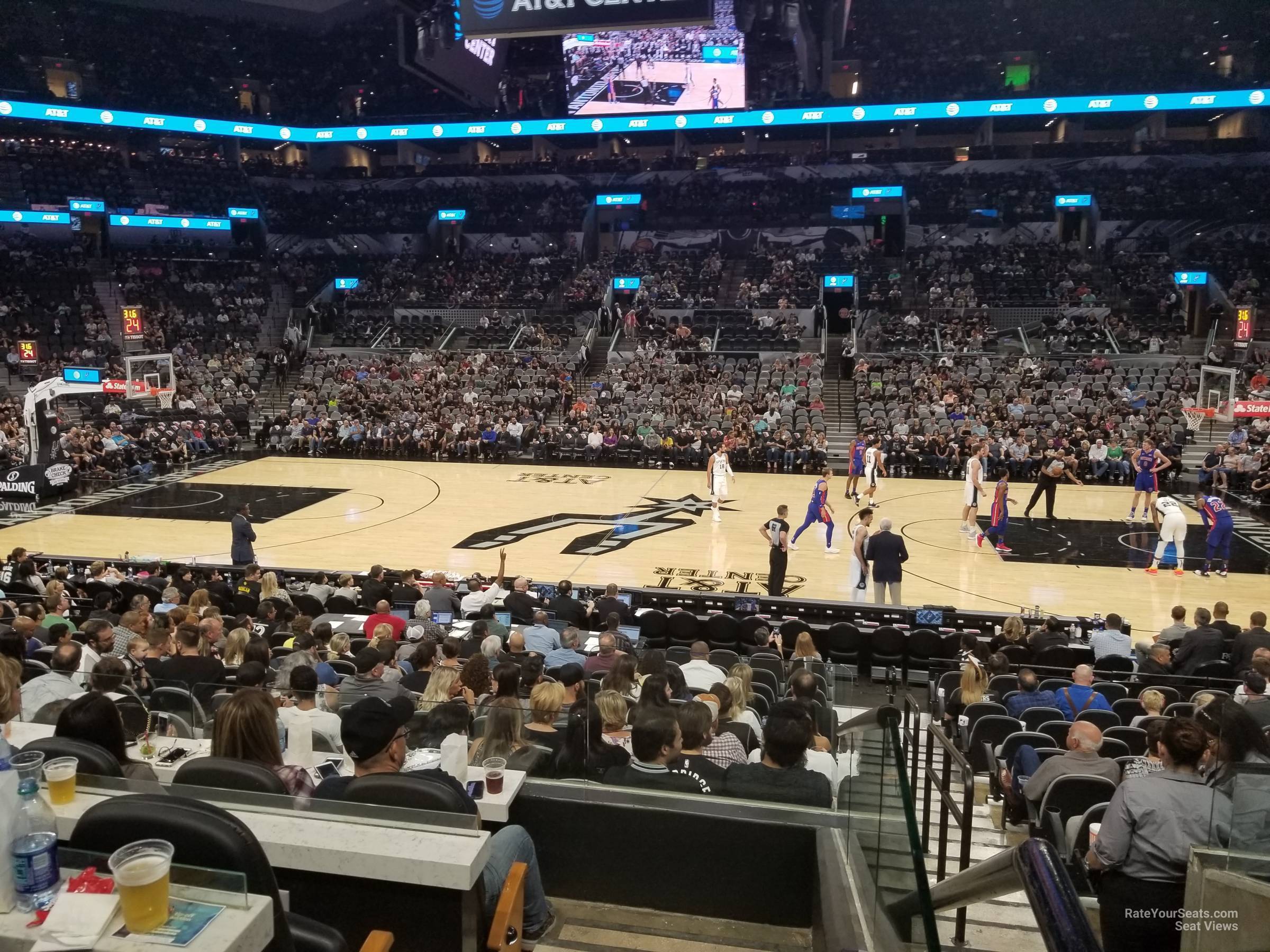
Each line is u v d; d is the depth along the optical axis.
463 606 11.77
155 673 6.86
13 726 4.41
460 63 35.25
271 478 23.27
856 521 18.81
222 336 34.75
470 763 4.38
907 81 40.50
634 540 16.98
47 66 38.75
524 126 37.03
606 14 21.30
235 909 2.29
